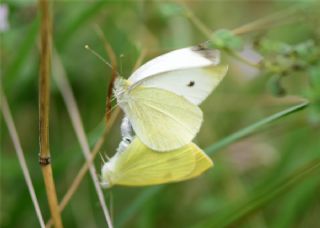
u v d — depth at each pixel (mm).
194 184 428
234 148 434
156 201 406
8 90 407
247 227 406
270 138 421
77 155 395
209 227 365
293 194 395
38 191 402
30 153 429
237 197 410
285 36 436
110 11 435
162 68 304
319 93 349
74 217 411
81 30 441
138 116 314
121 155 310
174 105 313
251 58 416
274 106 443
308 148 402
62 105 435
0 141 416
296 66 357
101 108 437
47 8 289
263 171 434
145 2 427
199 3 468
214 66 307
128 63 408
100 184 318
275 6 473
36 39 407
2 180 413
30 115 440
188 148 311
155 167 313
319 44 365
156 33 431
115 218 403
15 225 402
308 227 412
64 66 436
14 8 427
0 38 429
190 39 432
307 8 383
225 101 445
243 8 493
